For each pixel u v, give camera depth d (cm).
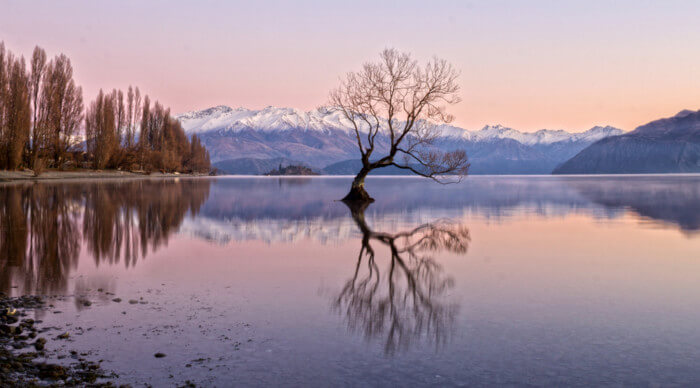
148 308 833
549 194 5075
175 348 649
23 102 5912
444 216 2642
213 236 1772
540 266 1238
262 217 2508
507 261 1311
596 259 1344
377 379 564
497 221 2395
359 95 3812
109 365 593
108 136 8481
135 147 10300
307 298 909
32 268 1159
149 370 580
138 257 1322
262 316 793
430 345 670
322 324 755
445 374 579
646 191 5662
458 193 5334
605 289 995
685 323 768
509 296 933
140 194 4131
